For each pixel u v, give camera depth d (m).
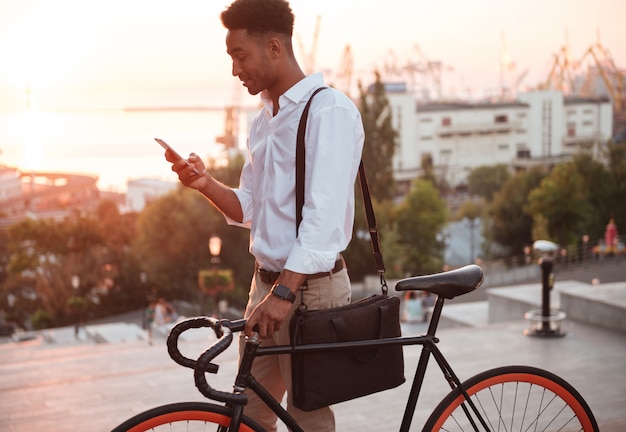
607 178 63.34
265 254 2.16
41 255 58.84
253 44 2.07
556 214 58.91
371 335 2.10
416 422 3.91
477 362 5.11
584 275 32.88
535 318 5.86
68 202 131.75
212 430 2.38
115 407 4.39
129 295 52.06
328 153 2.04
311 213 2.02
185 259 45.56
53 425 4.09
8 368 6.16
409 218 56.72
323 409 2.20
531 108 121.38
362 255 40.78
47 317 51.16
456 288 2.18
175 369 5.13
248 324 1.97
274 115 2.18
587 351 5.38
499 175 98.25
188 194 46.59
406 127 113.06
